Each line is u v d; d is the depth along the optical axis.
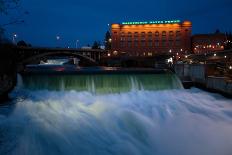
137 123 15.44
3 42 21.00
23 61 62.69
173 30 125.88
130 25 126.00
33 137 12.22
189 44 125.69
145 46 126.06
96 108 17.88
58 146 11.83
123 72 25.92
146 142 13.23
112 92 23.14
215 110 18.69
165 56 73.94
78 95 21.03
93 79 23.39
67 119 15.12
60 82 22.62
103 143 12.54
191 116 17.06
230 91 21.42
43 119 14.72
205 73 25.41
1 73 20.34
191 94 23.89
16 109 16.34
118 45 125.50
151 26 126.31
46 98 19.47
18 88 21.91
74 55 76.94
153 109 18.41
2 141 11.34
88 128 14.08
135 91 23.84
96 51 82.19
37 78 22.58
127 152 12.05
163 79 25.91
